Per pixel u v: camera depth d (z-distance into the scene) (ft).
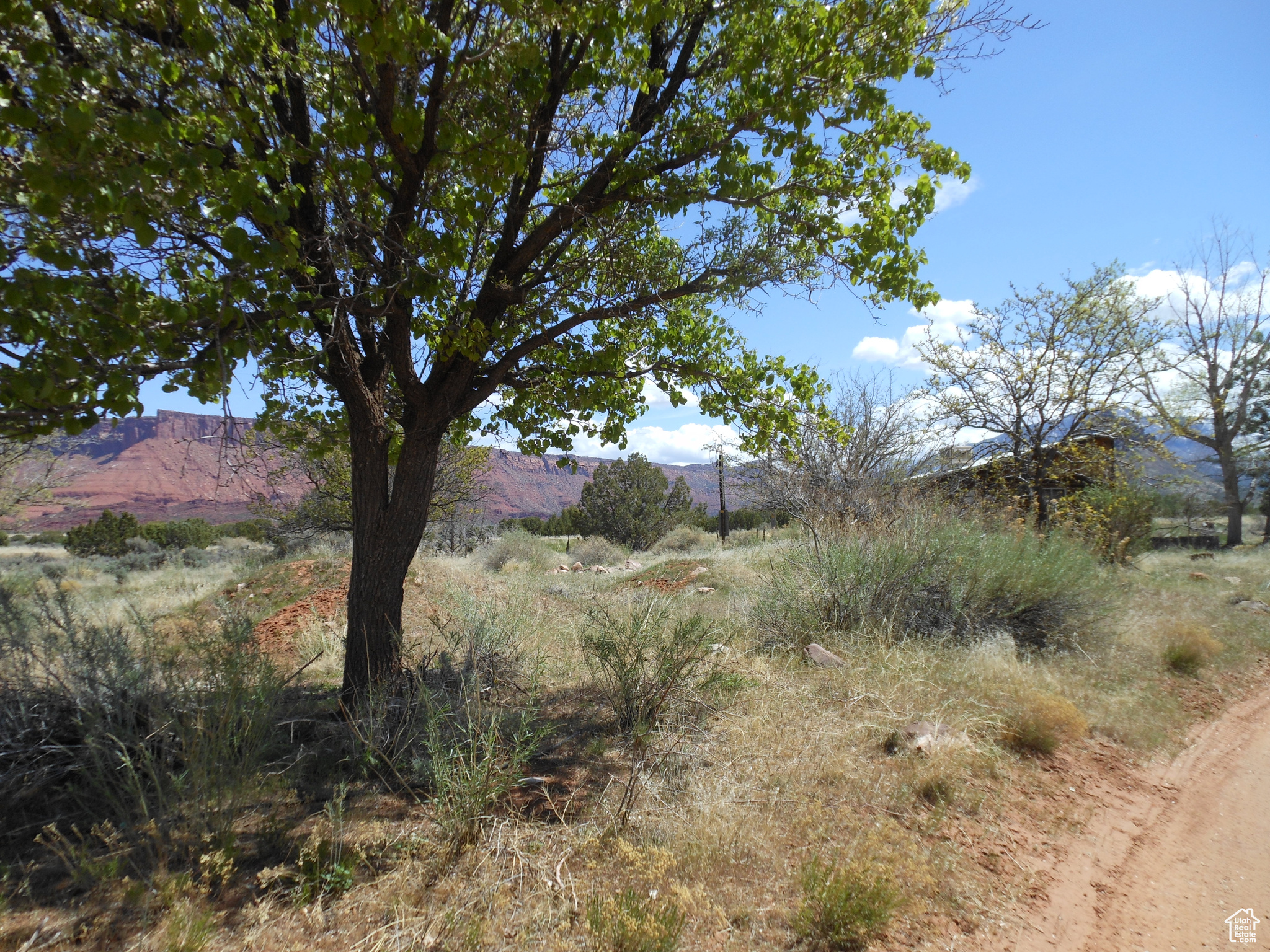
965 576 25.12
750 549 60.23
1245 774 15.85
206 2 12.92
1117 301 40.01
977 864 11.34
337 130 14.28
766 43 16.40
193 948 8.36
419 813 12.57
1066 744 16.71
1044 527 34.35
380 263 16.01
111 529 85.92
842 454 40.52
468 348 17.20
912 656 21.16
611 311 19.63
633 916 8.86
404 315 17.13
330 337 15.60
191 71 12.53
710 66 19.40
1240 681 22.80
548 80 17.21
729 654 22.31
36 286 9.69
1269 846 12.67
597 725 17.78
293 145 13.19
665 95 19.27
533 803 13.11
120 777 12.17
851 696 18.38
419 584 35.06
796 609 25.11
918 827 12.25
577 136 18.24
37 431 11.27
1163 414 45.85
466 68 14.92
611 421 23.30
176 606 35.29
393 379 20.70
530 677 21.47
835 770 14.07
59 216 10.44
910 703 17.71
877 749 15.31
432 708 14.57
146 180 10.45
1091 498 42.06
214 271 13.56
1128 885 11.21
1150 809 14.07
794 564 27.99
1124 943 9.64
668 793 13.33
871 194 18.45
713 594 40.60
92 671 13.66
